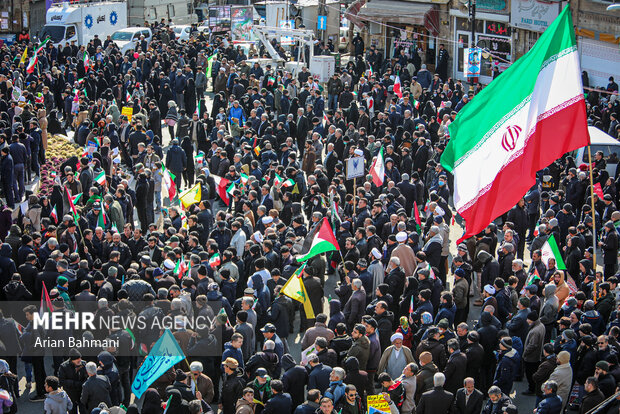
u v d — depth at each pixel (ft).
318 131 89.92
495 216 40.19
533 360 47.96
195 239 55.93
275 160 78.33
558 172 78.79
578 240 59.72
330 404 36.68
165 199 80.94
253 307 50.24
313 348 43.47
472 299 61.52
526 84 39.60
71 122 103.91
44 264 56.34
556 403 40.32
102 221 61.93
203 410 40.37
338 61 139.54
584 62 114.32
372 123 95.71
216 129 87.92
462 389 41.04
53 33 144.25
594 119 93.86
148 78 114.73
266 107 95.86
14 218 66.95
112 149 83.10
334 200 62.39
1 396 43.50
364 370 44.19
